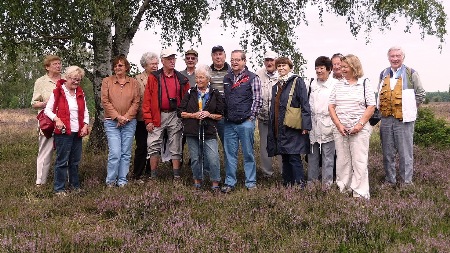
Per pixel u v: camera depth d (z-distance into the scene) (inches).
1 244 165.8
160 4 454.9
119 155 278.4
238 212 218.2
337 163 256.7
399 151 282.4
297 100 261.7
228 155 276.1
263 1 427.8
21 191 273.0
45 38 372.8
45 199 252.7
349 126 246.1
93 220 212.8
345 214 207.3
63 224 201.9
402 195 253.1
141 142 305.1
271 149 270.5
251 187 272.1
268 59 303.9
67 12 328.2
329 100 255.0
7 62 388.2
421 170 317.7
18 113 1489.9
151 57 301.7
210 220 208.8
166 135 294.4
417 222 198.4
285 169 278.8
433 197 247.0
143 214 217.0
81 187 281.6
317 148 274.4
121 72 279.9
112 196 246.4
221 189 269.6
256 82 267.7
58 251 165.0
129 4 380.2
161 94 284.7
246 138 268.8
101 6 312.0
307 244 170.1
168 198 240.2
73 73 264.4
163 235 185.0
